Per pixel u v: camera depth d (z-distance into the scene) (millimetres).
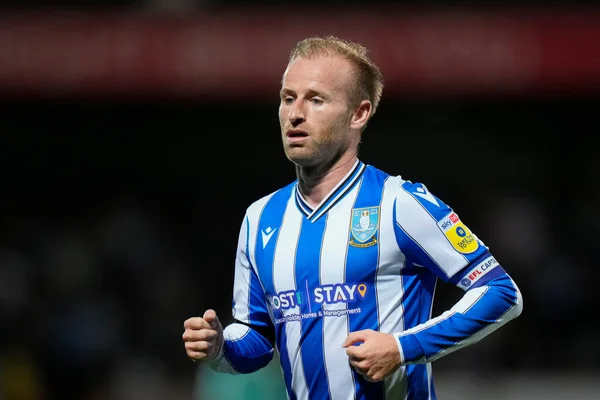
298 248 13117
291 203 13617
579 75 45938
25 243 44594
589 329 41594
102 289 42750
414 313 12953
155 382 39062
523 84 45969
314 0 48750
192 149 49281
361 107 13406
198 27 46719
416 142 48281
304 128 12961
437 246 12734
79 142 49125
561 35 46312
